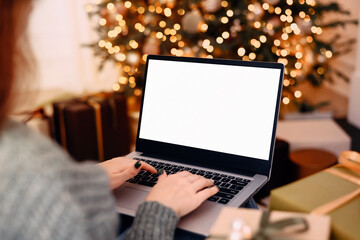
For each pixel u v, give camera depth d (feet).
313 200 2.22
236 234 1.59
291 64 7.05
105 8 7.29
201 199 2.18
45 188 1.12
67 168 1.21
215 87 3.01
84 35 10.39
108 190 1.41
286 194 2.30
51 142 1.27
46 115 6.95
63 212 1.13
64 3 10.09
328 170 2.59
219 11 6.95
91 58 10.59
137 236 1.80
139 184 2.78
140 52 7.07
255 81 2.86
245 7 6.64
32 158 1.13
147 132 3.26
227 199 2.48
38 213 1.11
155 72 3.26
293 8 6.94
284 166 5.69
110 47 7.02
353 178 2.44
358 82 8.24
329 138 6.20
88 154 6.79
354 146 7.44
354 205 2.16
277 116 2.76
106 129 6.90
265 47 6.89
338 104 9.61
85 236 1.17
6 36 1.20
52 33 10.17
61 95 10.30
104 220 1.32
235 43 6.76
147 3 7.27
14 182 1.10
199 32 6.88
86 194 1.27
